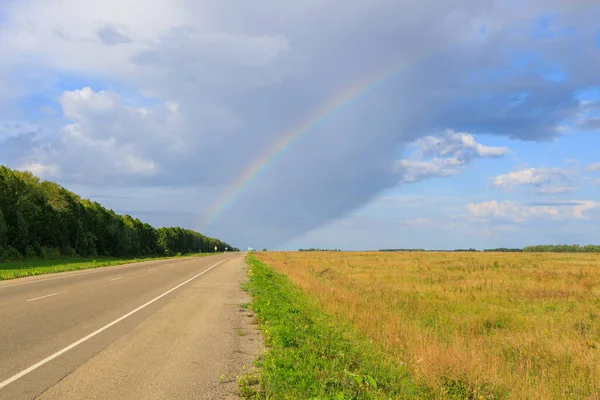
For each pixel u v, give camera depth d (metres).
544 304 16.72
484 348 9.88
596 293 19.14
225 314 13.04
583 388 7.44
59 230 61.97
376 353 8.69
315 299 17.38
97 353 7.95
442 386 6.73
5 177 51.16
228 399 5.73
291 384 6.24
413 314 14.56
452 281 24.77
